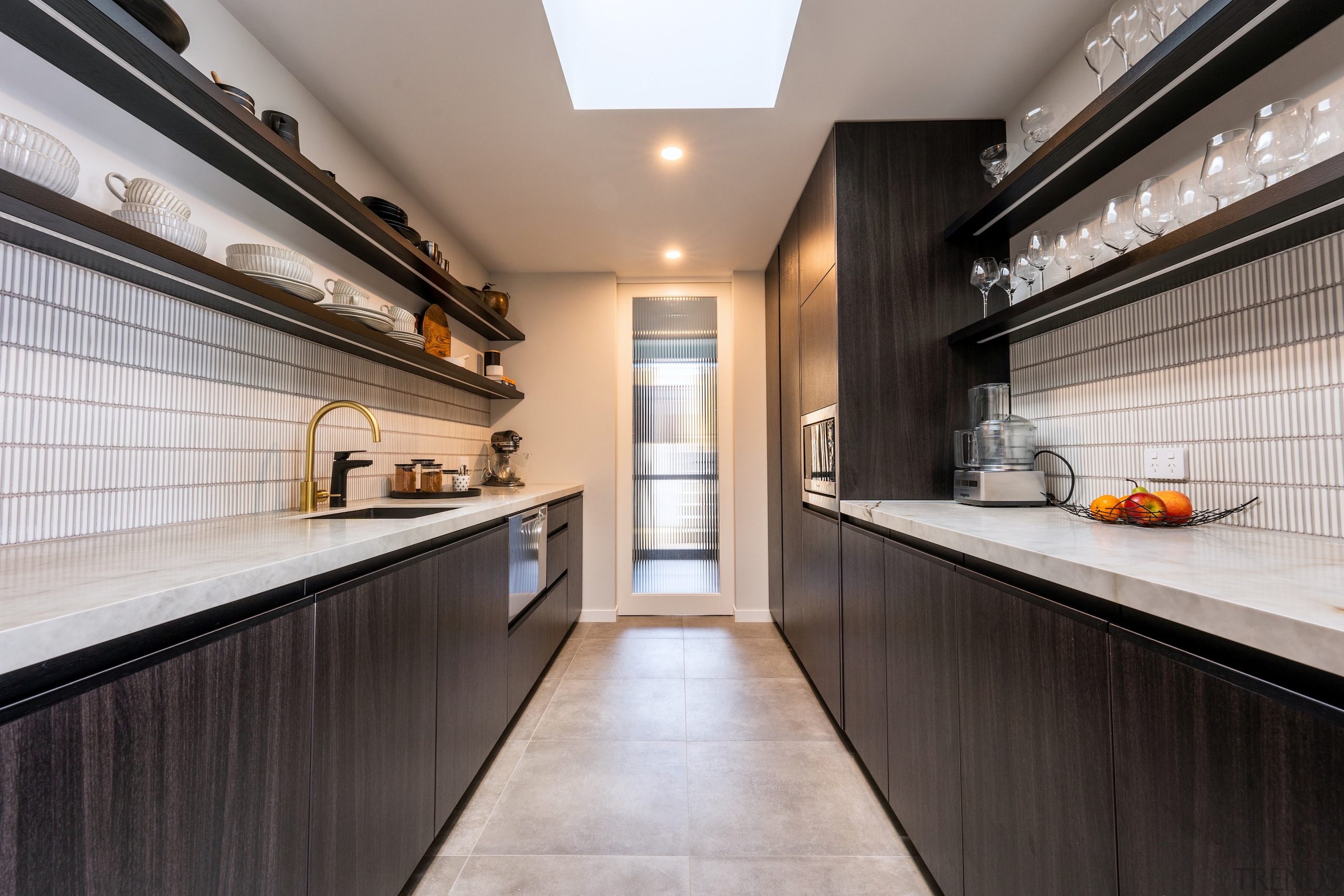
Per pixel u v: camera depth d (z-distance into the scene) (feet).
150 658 2.23
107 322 4.13
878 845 5.25
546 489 10.48
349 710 3.58
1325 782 1.66
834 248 7.13
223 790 2.57
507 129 7.24
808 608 9.05
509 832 5.43
